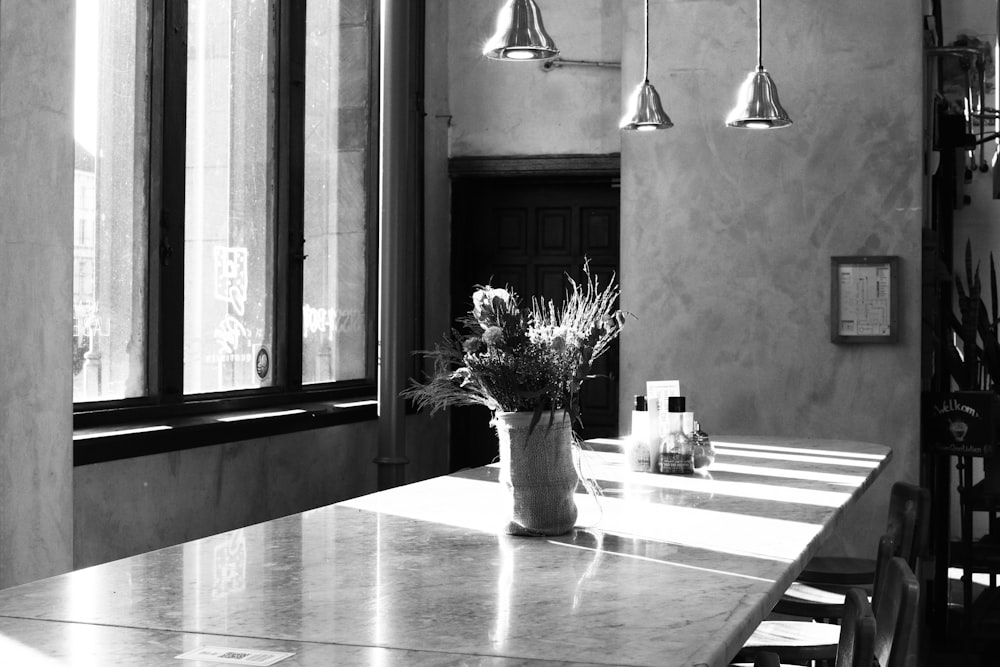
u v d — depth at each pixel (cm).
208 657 161
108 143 456
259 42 571
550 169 771
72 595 201
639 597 201
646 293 627
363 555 240
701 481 365
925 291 624
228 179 545
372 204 702
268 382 584
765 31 612
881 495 593
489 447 798
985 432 566
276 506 555
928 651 537
